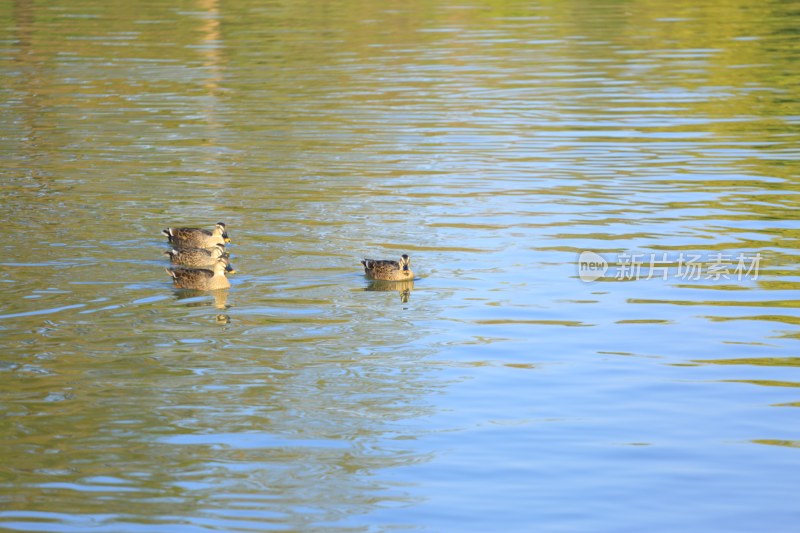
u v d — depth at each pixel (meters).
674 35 52.03
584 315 19.47
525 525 12.88
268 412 15.78
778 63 44.72
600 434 15.09
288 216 25.09
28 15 59.12
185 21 56.84
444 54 47.75
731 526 12.88
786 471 14.10
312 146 32.12
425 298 20.28
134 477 13.91
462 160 30.53
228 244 22.92
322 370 17.20
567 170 29.39
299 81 42.09
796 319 19.19
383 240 23.45
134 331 18.56
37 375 16.81
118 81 42.19
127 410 15.77
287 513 13.10
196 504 13.26
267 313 19.50
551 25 55.78
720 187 27.61
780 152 31.11
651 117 35.81
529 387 16.59
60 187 27.39
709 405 15.94
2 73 43.72
